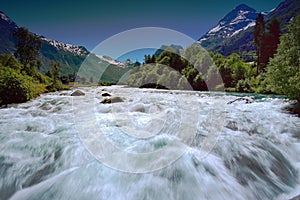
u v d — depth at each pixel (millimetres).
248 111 8000
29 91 11992
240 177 3127
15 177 2850
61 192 2543
